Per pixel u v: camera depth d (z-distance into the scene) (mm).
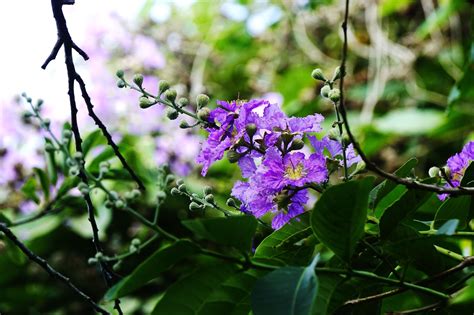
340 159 687
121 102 1689
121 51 1810
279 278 552
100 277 1677
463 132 1854
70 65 708
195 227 544
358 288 628
